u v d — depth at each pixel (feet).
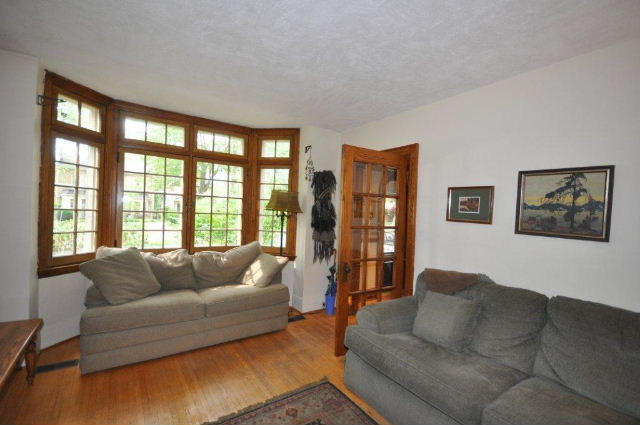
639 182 6.03
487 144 8.54
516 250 7.86
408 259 10.63
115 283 8.39
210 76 8.63
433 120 10.03
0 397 6.42
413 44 6.64
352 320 9.84
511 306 6.66
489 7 5.36
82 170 9.79
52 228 8.84
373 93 9.42
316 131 13.12
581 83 6.84
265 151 13.97
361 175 9.93
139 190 11.30
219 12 5.77
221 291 10.04
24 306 7.85
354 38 6.48
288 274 13.62
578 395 5.17
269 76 8.48
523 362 6.03
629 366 4.92
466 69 7.72
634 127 6.11
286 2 5.40
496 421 4.61
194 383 7.49
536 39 6.30
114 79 9.01
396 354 6.34
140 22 6.17
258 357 8.91
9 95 7.58
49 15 6.01
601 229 6.45
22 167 7.80
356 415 6.55
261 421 6.24
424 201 10.25
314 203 12.98
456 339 6.61
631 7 5.22
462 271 9.07
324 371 8.28
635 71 6.12
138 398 6.82
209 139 12.89
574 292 6.84
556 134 7.20
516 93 7.95
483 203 8.55
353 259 9.73
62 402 6.57
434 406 5.50
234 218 13.58
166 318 8.51
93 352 7.60
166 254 10.70
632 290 6.07
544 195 7.34
